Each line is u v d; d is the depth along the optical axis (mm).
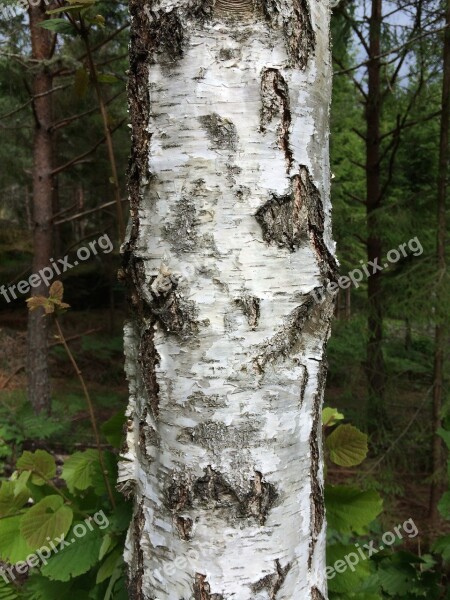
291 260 1020
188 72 973
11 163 6387
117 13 4348
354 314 4551
